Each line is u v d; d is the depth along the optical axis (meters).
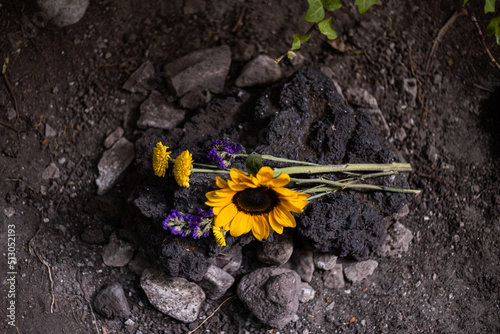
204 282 1.01
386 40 1.14
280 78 1.09
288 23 1.14
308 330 1.04
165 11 1.13
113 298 1.01
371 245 1.03
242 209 0.93
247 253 1.04
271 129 1.00
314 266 1.05
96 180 1.06
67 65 1.10
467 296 1.08
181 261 0.98
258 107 1.03
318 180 0.97
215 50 1.10
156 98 1.08
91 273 1.04
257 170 0.93
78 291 1.02
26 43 1.10
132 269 1.04
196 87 1.08
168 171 0.98
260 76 1.08
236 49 1.11
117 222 1.06
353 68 1.12
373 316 1.05
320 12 0.94
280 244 1.02
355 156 1.01
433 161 1.10
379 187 1.00
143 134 1.06
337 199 0.99
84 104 1.09
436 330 1.06
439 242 1.09
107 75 1.10
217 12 1.14
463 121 1.12
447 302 1.07
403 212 1.06
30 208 1.05
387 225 1.04
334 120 1.01
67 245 1.04
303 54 1.12
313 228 0.98
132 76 1.10
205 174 0.97
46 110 1.09
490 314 1.07
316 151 1.01
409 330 1.05
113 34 1.12
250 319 1.03
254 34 1.12
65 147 1.08
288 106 1.03
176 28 1.13
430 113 1.12
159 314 1.03
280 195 0.91
